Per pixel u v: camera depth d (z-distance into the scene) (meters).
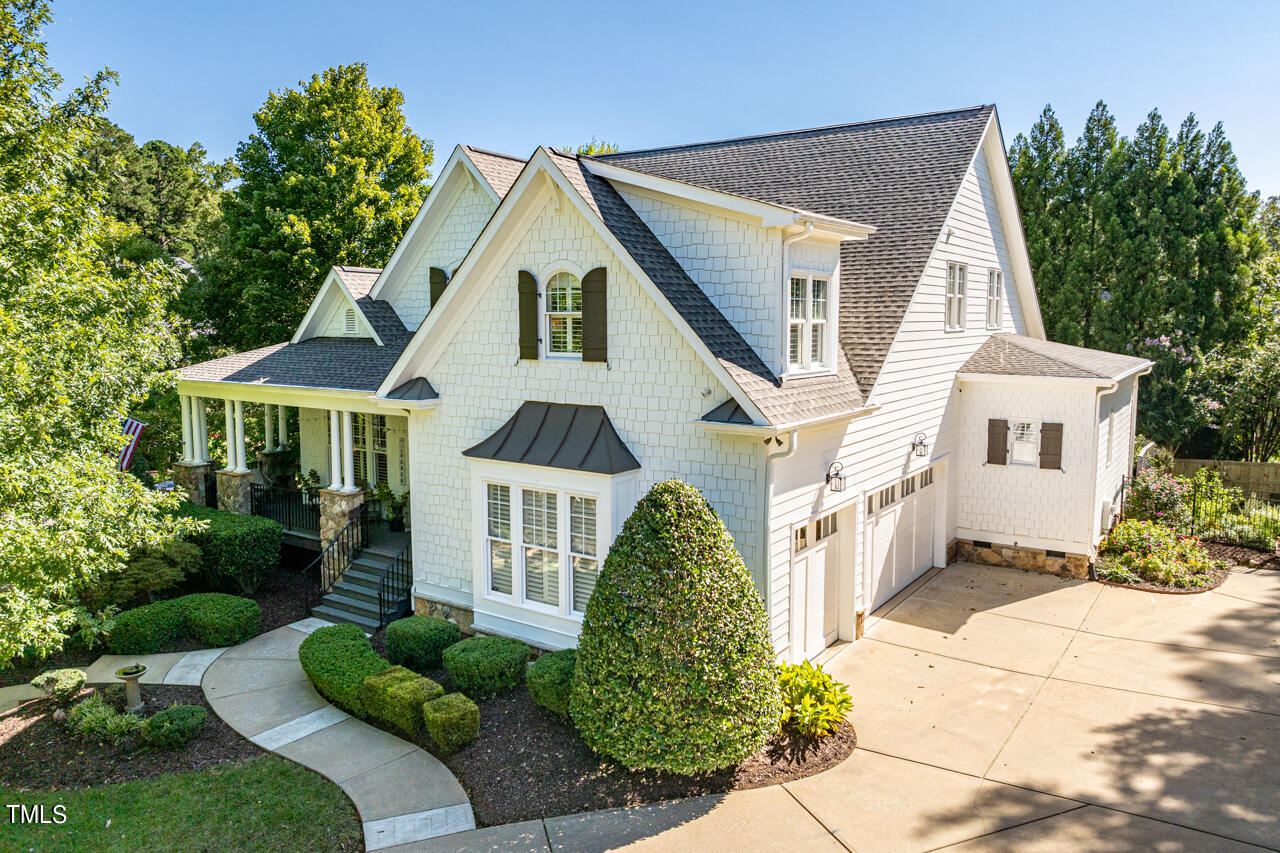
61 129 13.89
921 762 9.59
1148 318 27.44
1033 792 8.91
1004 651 12.79
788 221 10.51
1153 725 10.32
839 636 13.34
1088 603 14.94
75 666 12.95
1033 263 29.52
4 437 10.06
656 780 9.16
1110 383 15.56
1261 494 25.28
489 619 13.12
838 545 13.12
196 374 19.00
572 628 12.01
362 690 10.87
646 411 11.37
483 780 9.34
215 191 40.50
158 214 38.75
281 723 10.98
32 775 9.66
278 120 25.64
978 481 17.52
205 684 12.27
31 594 9.78
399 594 14.97
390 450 18.94
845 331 13.95
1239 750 9.64
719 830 8.28
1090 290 28.55
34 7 14.19
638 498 11.61
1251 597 15.09
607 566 9.48
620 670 8.99
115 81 15.70
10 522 8.98
